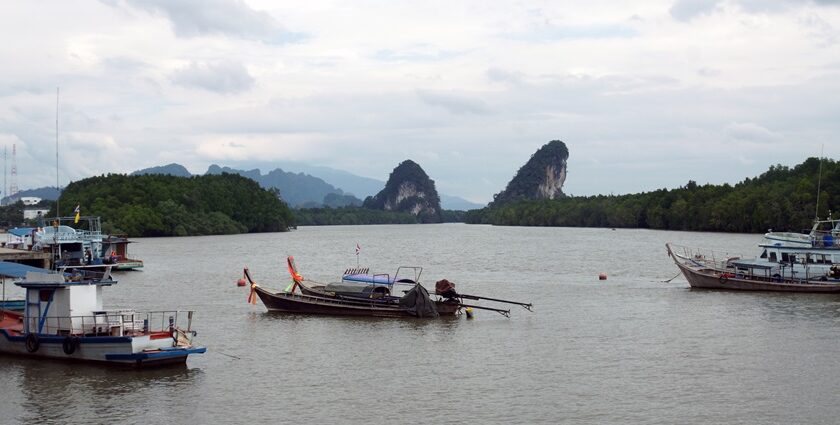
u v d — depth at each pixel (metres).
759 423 32.75
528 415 33.84
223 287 79.94
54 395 36.62
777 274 73.44
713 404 35.25
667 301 67.56
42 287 42.12
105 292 75.12
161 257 127.88
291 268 63.47
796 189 190.12
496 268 105.50
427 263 115.75
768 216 192.38
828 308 62.06
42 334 41.94
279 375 40.66
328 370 41.81
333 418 33.53
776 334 50.97
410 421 33.12
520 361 43.84
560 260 119.38
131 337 40.31
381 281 64.38
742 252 133.38
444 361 43.94
